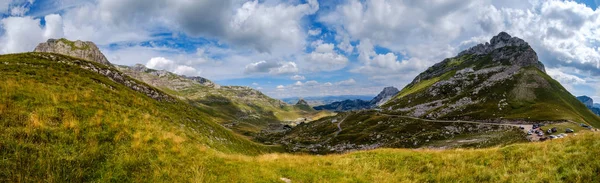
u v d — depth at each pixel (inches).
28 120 595.5
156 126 919.7
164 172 581.3
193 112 2551.7
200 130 1918.1
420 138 4773.6
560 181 584.1
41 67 1568.7
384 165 902.4
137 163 585.3
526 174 653.3
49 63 1961.1
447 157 892.0
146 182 538.9
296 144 6963.6
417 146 4382.4
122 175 535.8
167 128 1029.8
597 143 690.8
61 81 1341.0
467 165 804.0
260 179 649.6
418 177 783.7
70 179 488.4
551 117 4808.1
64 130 616.1
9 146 501.4
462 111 7037.4
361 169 850.1
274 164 808.9
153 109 1604.3
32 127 576.4
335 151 5482.3
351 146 5644.7
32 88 819.4
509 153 819.4
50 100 770.2
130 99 1561.3
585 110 6771.7
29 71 1382.9
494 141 3361.2
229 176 636.1
